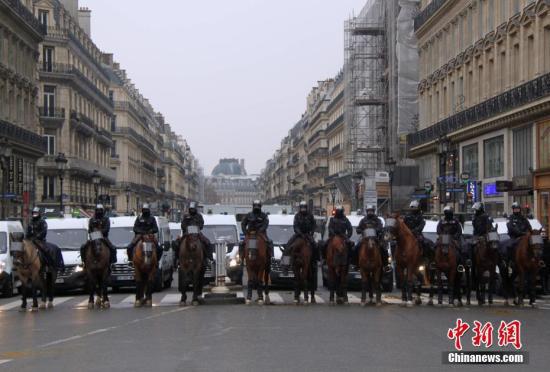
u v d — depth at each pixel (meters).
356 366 12.01
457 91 52.91
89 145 89.81
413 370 11.67
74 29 85.06
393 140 68.06
